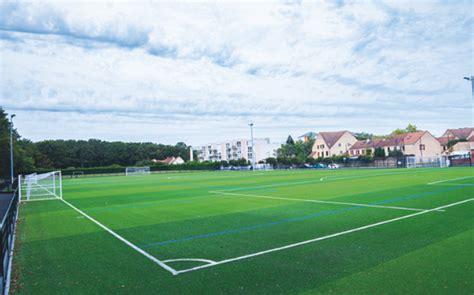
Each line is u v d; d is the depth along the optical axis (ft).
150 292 17.81
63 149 341.41
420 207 41.91
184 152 499.92
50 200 69.97
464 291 16.39
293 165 267.59
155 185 105.81
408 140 261.44
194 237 30.22
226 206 50.34
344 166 235.40
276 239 28.14
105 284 19.30
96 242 29.96
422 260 21.09
